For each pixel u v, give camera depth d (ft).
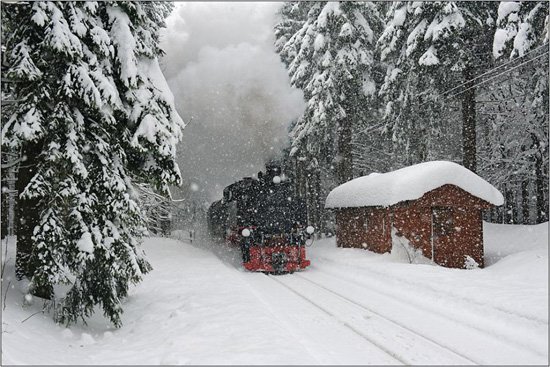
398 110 78.89
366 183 67.77
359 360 24.71
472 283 40.37
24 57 30.22
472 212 58.59
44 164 31.01
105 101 32.12
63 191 30.86
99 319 36.63
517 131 82.64
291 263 58.85
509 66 74.23
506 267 46.21
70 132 31.37
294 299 40.83
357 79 80.43
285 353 24.08
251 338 26.81
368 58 79.05
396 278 46.80
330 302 39.32
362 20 79.00
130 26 35.37
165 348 26.55
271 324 29.84
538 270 41.78
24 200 34.47
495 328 30.07
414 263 57.72
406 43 68.18
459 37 65.26
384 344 27.53
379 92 78.95
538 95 69.92
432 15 67.00
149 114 34.45
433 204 56.75
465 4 65.57
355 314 35.01
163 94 36.78
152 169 36.27
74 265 32.60
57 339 29.68
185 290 42.50
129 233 36.22
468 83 69.56
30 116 30.27
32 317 31.63
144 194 68.23
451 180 56.39
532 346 26.68
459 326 31.48
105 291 33.50
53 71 31.91
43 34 32.14
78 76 31.40
